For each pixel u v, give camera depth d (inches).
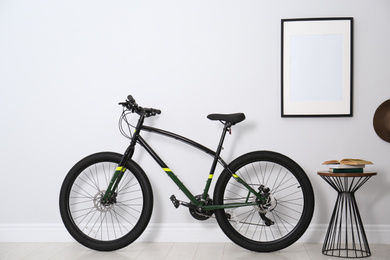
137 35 115.0
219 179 105.6
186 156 114.1
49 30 116.7
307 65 110.4
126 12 115.3
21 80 117.2
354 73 110.4
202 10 113.6
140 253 102.8
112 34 115.4
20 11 117.1
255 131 112.3
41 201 116.6
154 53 114.6
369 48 109.9
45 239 115.5
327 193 110.9
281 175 113.0
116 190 115.6
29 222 116.6
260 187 104.4
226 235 105.7
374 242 109.3
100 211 108.7
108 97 115.5
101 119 115.6
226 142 112.9
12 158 117.2
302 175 103.7
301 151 111.3
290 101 110.9
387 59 109.4
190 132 113.7
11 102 117.3
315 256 98.7
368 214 110.2
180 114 114.0
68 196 108.6
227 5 113.0
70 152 116.3
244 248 105.6
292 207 112.5
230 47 112.9
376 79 109.8
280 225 112.4
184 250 105.0
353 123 110.3
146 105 114.7
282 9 111.7
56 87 116.6
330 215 110.7
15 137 117.3
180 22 114.0
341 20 109.7
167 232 113.6
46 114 116.8
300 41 110.5
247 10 112.5
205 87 113.4
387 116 108.1
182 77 114.0
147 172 114.7
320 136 111.0
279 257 98.5
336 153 110.6
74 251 105.5
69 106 116.3
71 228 107.1
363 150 110.1
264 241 106.0
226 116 103.4
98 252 104.5
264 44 112.0
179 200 112.7
